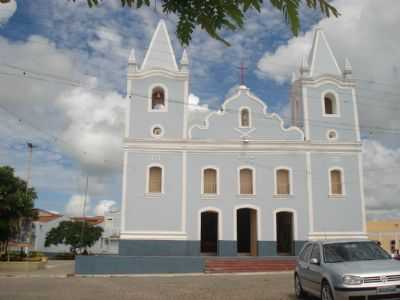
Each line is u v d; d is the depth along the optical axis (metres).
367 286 9.87
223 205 31.08
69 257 56.09
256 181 31.62
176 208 30.73
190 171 31.38
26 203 33.47
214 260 28.34
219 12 2.78
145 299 14.03
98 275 25.25
